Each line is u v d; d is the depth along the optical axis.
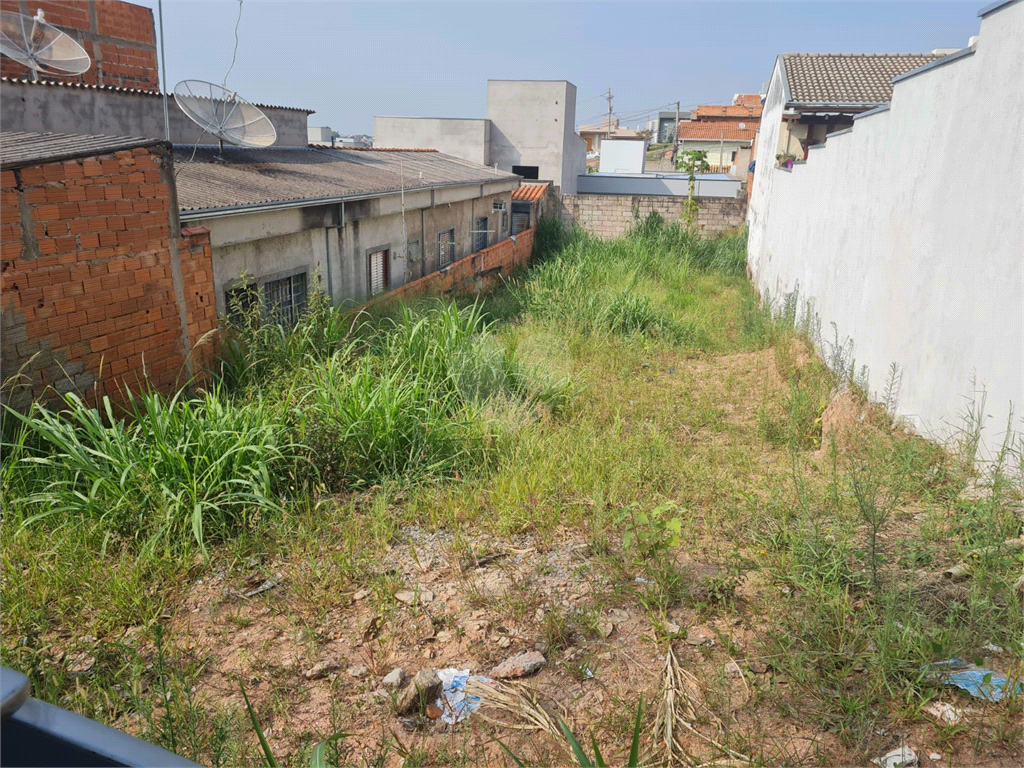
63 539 3.94
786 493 4.59
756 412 6.89
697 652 3.10
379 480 5.03
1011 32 4.15
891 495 4.31
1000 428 4.18
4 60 9.47
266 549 4.09
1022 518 3.76
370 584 3.71
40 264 5.04
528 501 4.53
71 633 3.37
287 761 2.58
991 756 2.42
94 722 1.18
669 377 8.33
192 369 6.50
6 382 4.85
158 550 3.99
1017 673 2.73
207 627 3.43
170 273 6.16
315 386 5.81
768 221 14.21
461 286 12.83
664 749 2.56
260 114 10.69
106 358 5.64
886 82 16.08
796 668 2.83
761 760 2.43
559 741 2.62
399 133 29.83
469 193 14.66
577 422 6.50
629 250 17.44
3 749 1.16
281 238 8.69
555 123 30.14
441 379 6.64
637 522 3.98
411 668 3.10
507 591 3.64
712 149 51.47
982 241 4.49
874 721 2.58
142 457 4.43
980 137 4.53
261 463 4.52
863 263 6.86
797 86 15.76
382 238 11.37
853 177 7.41
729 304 13.63
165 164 5.97
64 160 5.09
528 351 8.68
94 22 10.84
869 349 6.48
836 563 3.40
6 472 4.47
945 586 3.33
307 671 3.08
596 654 3.13
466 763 2.54
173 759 1.13
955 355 4.79
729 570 3.67
